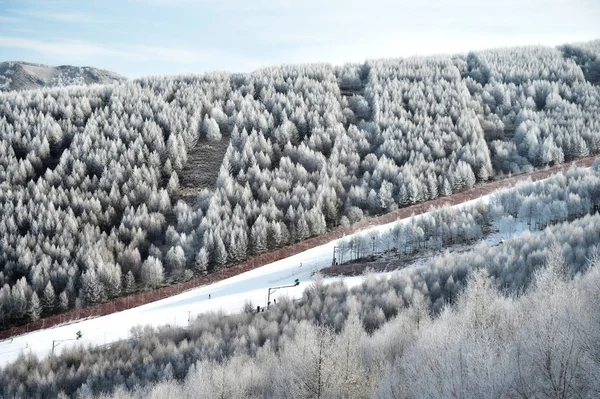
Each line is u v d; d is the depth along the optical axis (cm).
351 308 3925
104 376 3847
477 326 1902
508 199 8025
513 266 4262
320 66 19162
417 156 11319
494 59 19688
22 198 9269
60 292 7294
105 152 11088
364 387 2125
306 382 2161
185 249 8362
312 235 9100
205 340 4206
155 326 5566
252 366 3059
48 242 8006
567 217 7006
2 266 7644
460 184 10512
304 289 5694
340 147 12119
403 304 4141
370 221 9244
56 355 4925
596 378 1354
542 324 1542
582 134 12200
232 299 6222
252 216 9375
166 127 12975
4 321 6681
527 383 1405
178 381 3381
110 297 7394
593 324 1518
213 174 11475
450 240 7269
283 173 10781
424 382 1655
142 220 9125
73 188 9875
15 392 3862
